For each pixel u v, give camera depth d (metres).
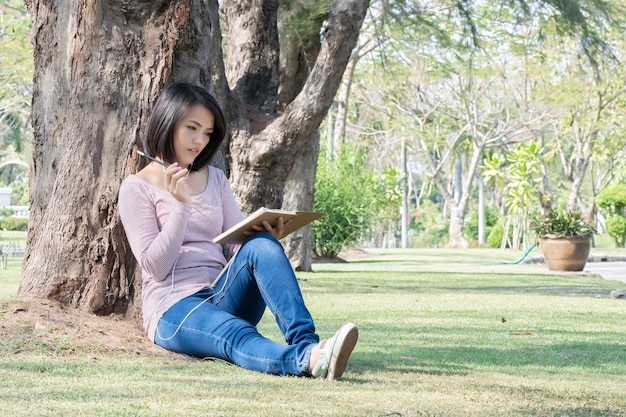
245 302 3.64
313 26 11.45
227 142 9.02
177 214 3.67
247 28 9.30
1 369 3.16
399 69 20.05
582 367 4.05
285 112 8.87
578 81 28.55
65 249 4.42
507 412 2.71
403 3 12.01
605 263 21.94
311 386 3.06
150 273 3.71
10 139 40.84
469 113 36.12
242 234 3.60
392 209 39.66
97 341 3.80
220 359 3.57
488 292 9.83
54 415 2.38
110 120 4.53
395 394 2.97
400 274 13.62
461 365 3.95
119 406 2.54
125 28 4.61
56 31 4.64
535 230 15.99
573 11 11.28
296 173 13.32
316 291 9.41
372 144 42.19
